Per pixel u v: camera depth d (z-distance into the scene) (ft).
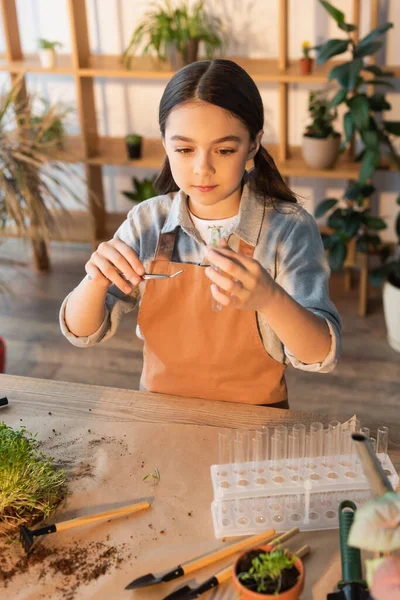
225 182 4.05
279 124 12.23
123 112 13.11
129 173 13.56
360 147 12.37
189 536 3.58
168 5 11.45
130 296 5.04
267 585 2.94
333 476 3.81
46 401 4.71
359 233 12.09
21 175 9.53
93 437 4.32
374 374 10.13
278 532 3.56
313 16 11.60
